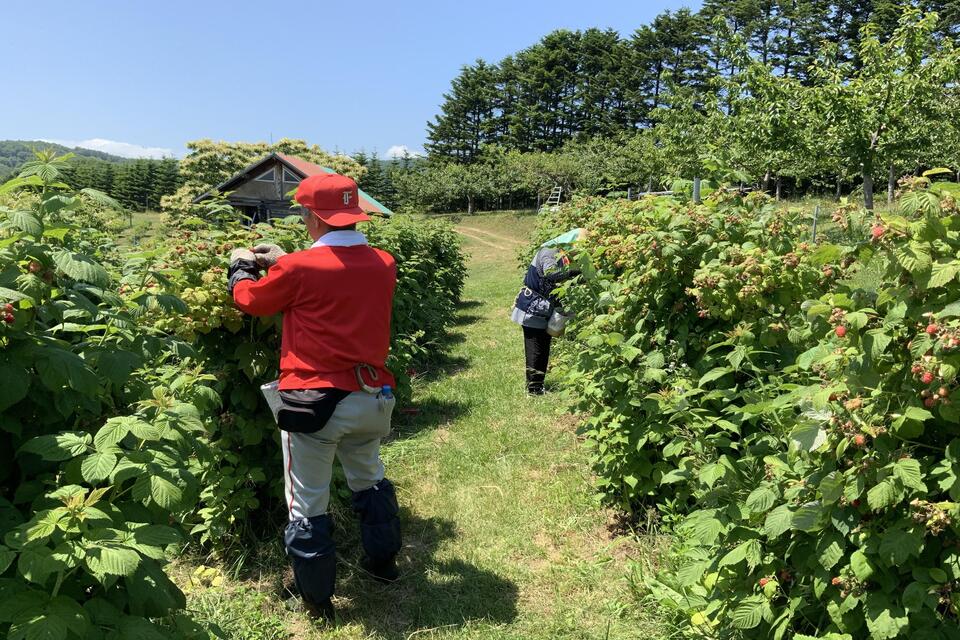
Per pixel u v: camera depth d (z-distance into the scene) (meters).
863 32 12.50
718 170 4.04
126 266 2.65
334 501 3.66
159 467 1.81
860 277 4.61
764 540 2.28
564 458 4.57
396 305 6.55
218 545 3.32
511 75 72.44
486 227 45.16
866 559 1.88
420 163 75.88
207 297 3.08
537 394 6.11
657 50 60.09
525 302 5.96
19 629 1.38
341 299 2.70
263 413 3.43
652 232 3.44
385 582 3.21
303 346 2.71
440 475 4.45
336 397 2.72
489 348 8.57
